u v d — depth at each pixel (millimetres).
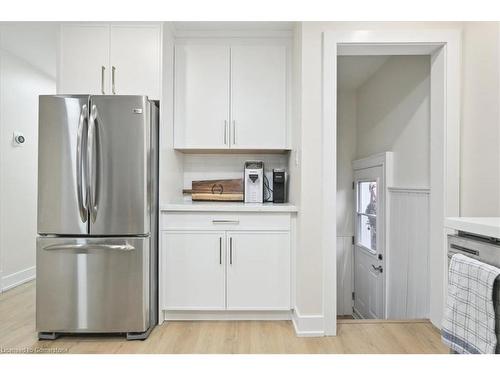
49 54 3568
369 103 3816
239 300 2492
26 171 3801
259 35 2844
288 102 2822
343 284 4242
